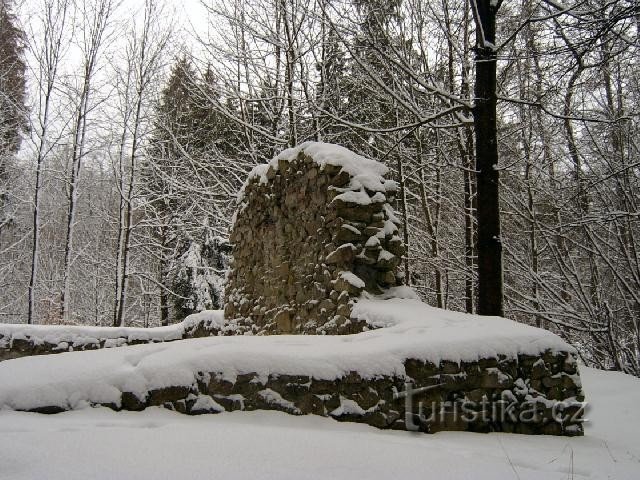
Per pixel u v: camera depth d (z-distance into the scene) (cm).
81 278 2261
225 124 1428
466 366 393
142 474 234
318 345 405
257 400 364
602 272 1245
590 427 476
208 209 1371
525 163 1183
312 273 630
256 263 802
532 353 416
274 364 372
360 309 529
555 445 370
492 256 745
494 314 732
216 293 1756
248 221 843
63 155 1795
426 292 1375
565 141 1132
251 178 848
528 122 1120
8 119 1639
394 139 1248
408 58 1001
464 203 1269
